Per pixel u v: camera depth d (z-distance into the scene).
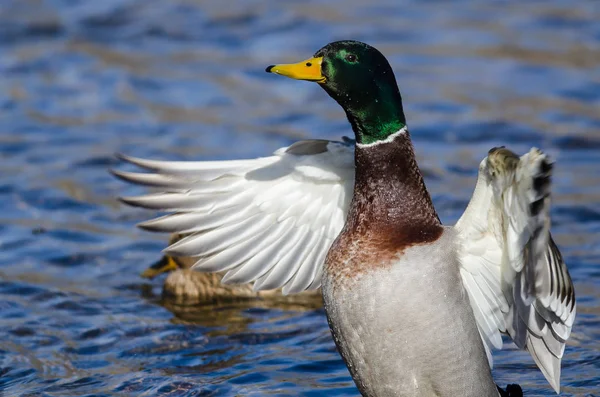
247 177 8.77
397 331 7.33
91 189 14.87
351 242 7.61
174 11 23.05
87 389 9.33
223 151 16.11
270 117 17.61
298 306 11.27
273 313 11.10
